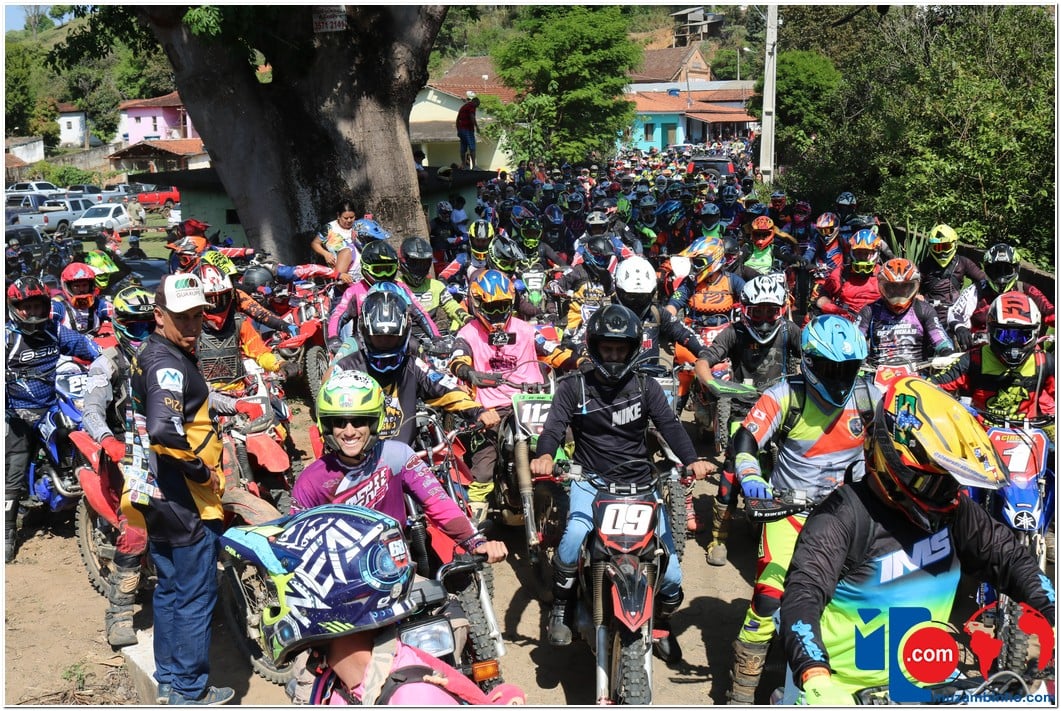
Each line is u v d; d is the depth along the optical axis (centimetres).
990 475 287
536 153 3903
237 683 524
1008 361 554
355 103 1386
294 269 1048
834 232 1280
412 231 1446
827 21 4456
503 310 665
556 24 4012
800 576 313
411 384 547
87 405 535
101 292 799
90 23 1551
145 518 465
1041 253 1507
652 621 475
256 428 627
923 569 323
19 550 719
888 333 739
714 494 819
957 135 1705
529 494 544
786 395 493
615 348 479
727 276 896
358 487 400
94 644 570
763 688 501
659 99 6838
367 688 303
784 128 3575
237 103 1347
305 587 296
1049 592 313
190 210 1977
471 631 426
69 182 6347
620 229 1434
